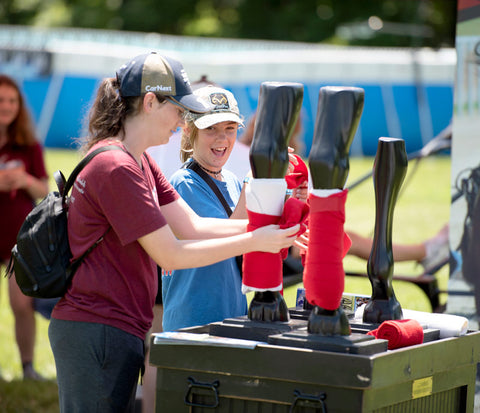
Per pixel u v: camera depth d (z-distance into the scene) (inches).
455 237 305.0
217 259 209.5
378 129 1113.4
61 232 226.2
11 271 237.9
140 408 332.5
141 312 228.5
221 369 187.9
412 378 189.3
